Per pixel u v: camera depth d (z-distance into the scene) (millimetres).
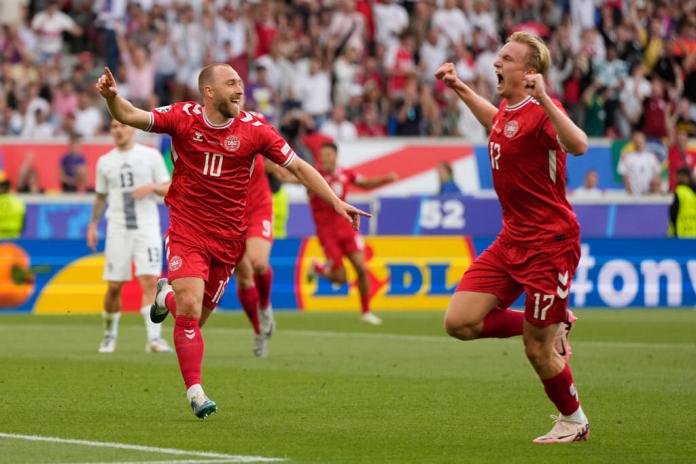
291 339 51438
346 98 88750
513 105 25969
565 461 23688
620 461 23734
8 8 89812
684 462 23656
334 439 26172
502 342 50438
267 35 89250
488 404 31984
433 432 27297
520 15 98312
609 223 81250
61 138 77562
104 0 90250
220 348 47281
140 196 44594
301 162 28375
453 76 27906
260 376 37938
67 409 30375
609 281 71750
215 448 24797
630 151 86625
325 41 91812
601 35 95938
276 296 68125
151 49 86688
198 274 28281
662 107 92875
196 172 28281
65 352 45094
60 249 65812
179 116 28125
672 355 45812
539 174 25672
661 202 82250
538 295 25844
